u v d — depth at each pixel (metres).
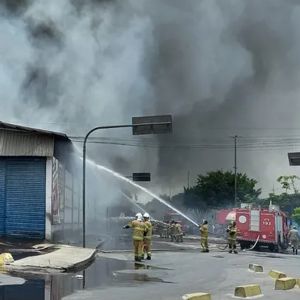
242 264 16.09
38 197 19.80
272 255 23.12
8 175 20.16
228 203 63.62
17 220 19.88
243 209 28.78
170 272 13.01
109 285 9.96
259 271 13.63
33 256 13.62
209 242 33.56
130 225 16.33
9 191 20.08
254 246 27.92
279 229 28.28
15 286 8.95
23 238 19.67
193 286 10.25
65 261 12.55
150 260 16.55
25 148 19.97
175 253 20.75
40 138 19.98
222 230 44.31
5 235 19.88
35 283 9.46
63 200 22.38
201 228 22.52
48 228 19.58
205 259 17.78
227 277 12.15
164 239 35.84
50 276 10.69
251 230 28.27
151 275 12.12
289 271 14.21
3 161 20.23
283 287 9.80
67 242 20.88
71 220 24.69
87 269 12.66
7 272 10.85
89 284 9.95
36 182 19.88
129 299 8.20
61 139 20.75
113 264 14.35
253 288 8.92
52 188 19.86
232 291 9.54
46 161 19.91
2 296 7.83
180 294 8.95
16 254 14.42
